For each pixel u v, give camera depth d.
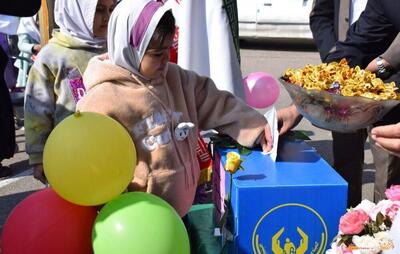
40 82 2.31
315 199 1.68
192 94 1.99
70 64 2.33
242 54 8.84
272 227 1.69
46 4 4.44
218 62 2.69
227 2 2.70
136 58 1.77
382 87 1.86
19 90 5.64
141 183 1.79
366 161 4.50
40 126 2.30
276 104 5.81
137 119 1.78
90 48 2.37
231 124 2.01
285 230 1.69
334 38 2.96
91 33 2.36
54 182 1.54
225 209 1.80
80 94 2.32
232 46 2.72
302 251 1.71
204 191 2.70
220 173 1.94
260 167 1.83
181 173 1.87
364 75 1.96
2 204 3.62
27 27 5.08
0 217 3.42
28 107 2.29
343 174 3.02
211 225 2.09
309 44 9.73
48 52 2.34
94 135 1.51
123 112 1.75
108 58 1.89
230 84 2.69
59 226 1.59
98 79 1.78
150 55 1.75
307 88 1.81
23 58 5.32
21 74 5.50
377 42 2.40
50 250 1.57
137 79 1.80
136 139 1.78
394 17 2.21
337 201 1.69
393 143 1.66
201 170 2.60
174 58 2.89
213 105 2.04
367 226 1.65
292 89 1.89
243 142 1.98
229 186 1.76
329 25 3.02
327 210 1.69
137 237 1.50
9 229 1.61
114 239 1.51
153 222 1.53
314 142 4.91
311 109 1.86
